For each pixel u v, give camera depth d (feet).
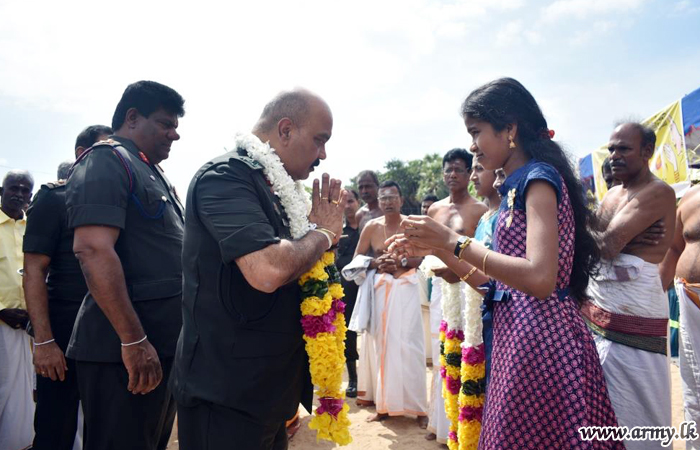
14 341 13.16
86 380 8.83
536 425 6.30
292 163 7.73
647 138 10.50
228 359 6.76
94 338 8.70
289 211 7.14
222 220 6.42
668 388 9.77
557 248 6.13
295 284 7.37
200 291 6.91
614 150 10.66
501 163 7.17
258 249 6.23
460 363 10.85
